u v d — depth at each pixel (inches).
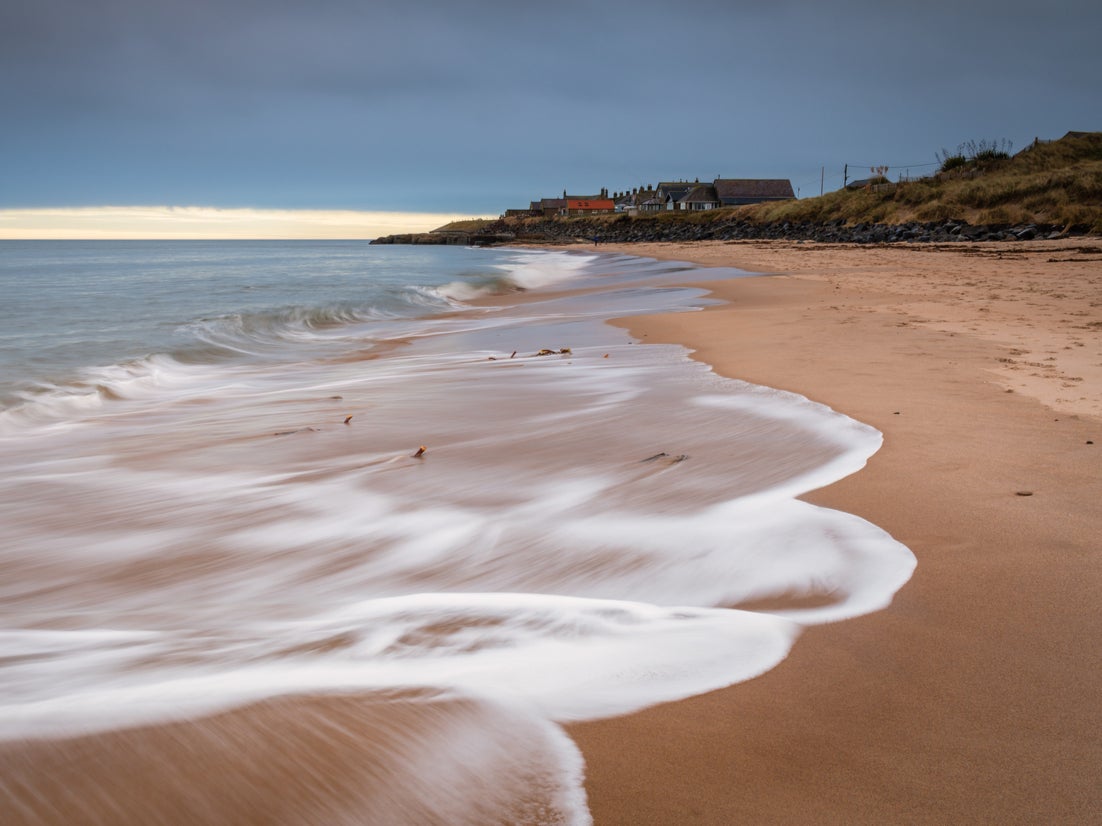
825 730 110.7
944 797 96.4
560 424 314.3
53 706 119.0
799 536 185.6
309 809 95.1
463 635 143.9
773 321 567.2
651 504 216.8
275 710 115.8
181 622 160.4
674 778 101.0
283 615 162.4
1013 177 1806.1
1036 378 337.7
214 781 99.7
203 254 3882.9
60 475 277.3
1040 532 177.6
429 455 277.7
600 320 676.1
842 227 2086.6
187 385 476.1
